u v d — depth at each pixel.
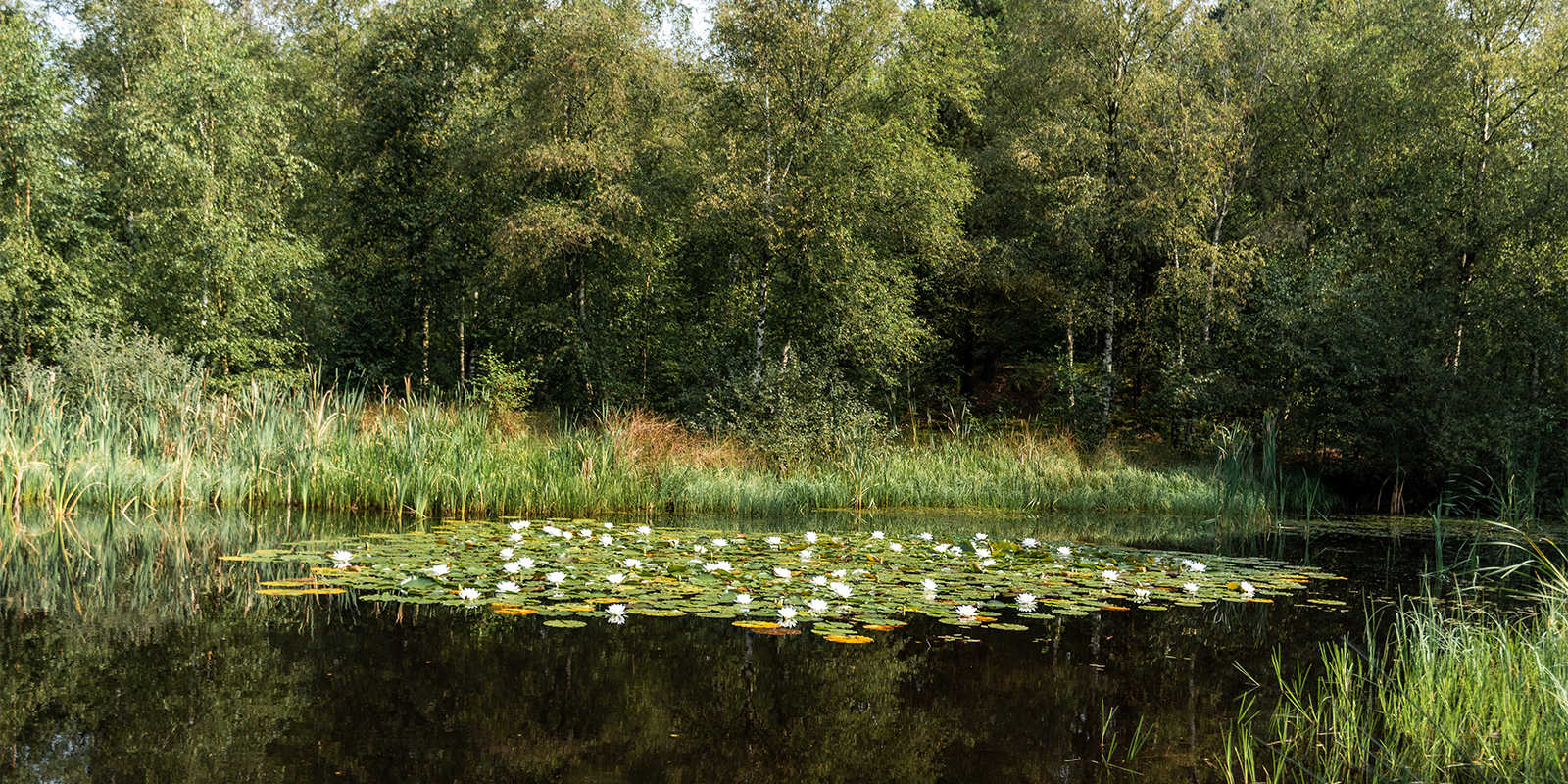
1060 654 4.79
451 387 20.98
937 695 4.09
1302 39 19.77
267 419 11.46
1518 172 16.88
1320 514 13.93
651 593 5.79
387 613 5.26
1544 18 16.73
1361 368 15.67
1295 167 20.55
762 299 17.88
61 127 16.09
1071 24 19.00
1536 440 14.21
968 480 13.98
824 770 3.20
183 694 3.80
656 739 3.45
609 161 18.05
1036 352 26.97
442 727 3.49
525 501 10.90
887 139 18.19
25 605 5.44
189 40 17.84
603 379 19.62
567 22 17.67
